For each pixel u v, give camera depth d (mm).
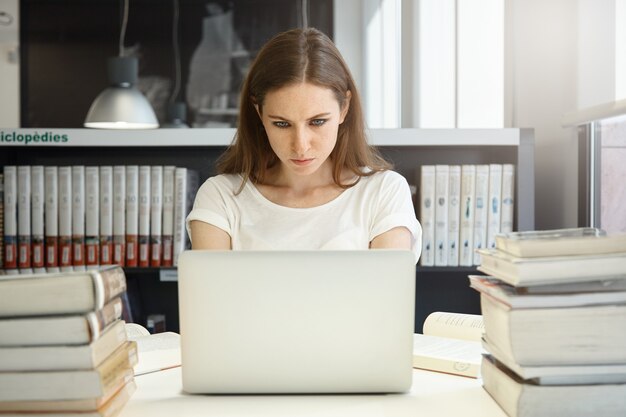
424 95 3340
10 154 2605
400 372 983
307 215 1581
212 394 1003
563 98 2375
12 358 828
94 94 5398
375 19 4453
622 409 871
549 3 2441
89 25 5371
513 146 2410
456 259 2418
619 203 2068
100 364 854
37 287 830
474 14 3004
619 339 867
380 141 2330
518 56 2652
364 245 1565
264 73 1352
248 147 1604
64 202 2469
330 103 1355
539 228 2570
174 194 2477
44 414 839
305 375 979
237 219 1610
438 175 2410
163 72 5359
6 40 5348
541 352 867
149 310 2676
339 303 965
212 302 968
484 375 1018
